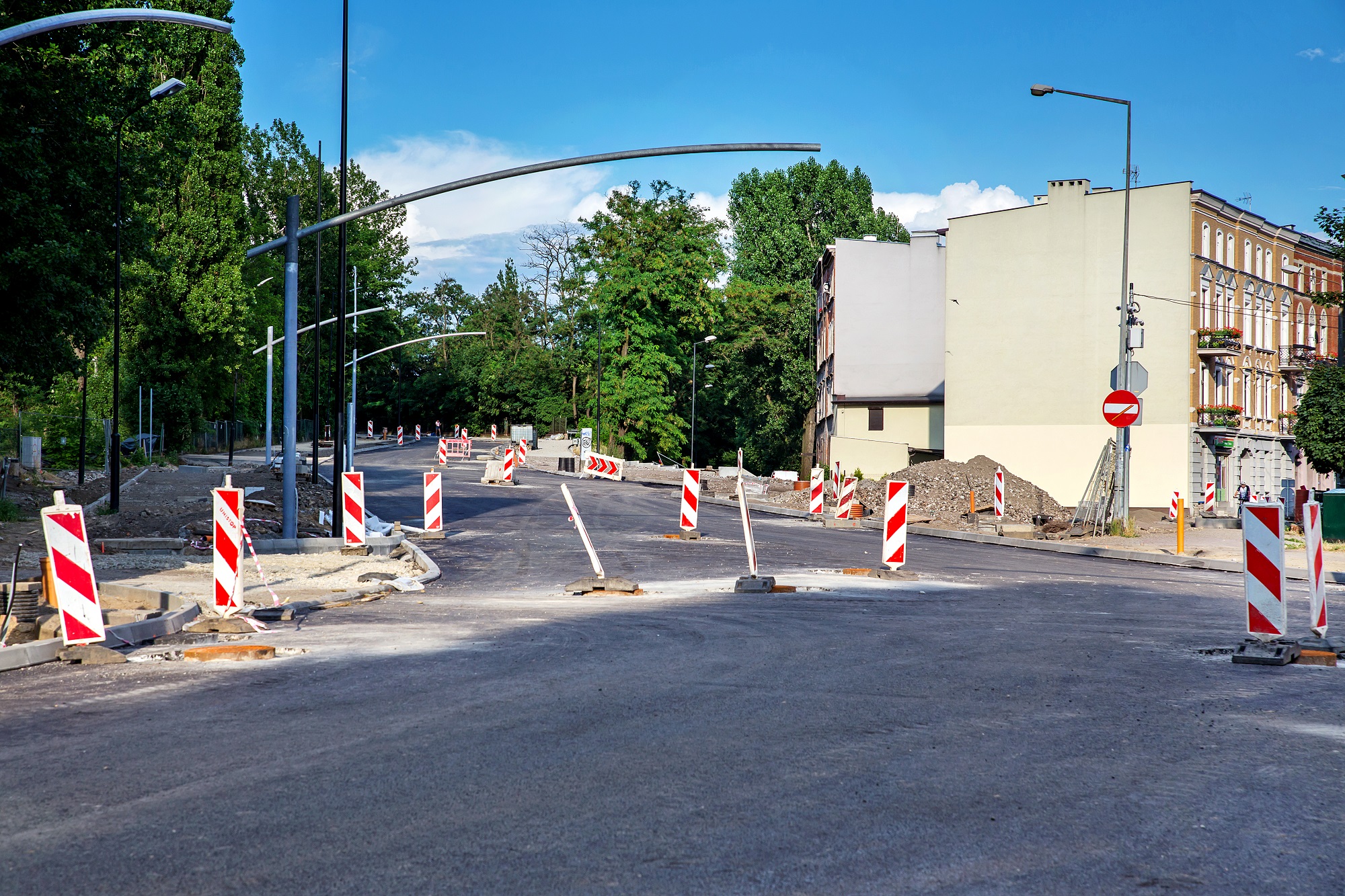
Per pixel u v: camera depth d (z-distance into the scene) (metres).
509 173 19.06
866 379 58.78
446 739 6.52
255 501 28.31
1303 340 56.25
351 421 42.97
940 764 6.04
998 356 47.78
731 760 6.07
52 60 24.56
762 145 18.48
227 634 11.21
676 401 85.62
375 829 4.86
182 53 52.81
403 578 16.75
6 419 38.44
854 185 85.88
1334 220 34.00
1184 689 8.37
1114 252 46.06
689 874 4.32
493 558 20.84
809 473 73.56
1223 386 48.41
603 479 54.75
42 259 23.19
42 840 4.73
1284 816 5.14
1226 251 48.56
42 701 7.74
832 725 6.95
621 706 7.50
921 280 58.56
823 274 67.56
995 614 13.27
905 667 9.20
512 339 124.44
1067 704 7.73
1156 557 24.25
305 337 87.12
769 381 80.00
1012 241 47.59
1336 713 7.51
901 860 4.51
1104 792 5.52
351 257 87.62
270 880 4.25
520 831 4.83
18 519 24.69
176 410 57.09
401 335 94.81
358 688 8.17
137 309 53.75
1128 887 4.25
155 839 4.73
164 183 32.00
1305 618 13.82
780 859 4.50
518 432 85.56
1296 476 56.72
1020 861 4.51
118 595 13.41
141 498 32.81
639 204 79.19
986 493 38.88
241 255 57.88
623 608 13.45
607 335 78.81
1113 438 45.53
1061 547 26.55
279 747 6.34
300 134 85.38
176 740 6.52
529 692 7.98
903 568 19.36
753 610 13.28
